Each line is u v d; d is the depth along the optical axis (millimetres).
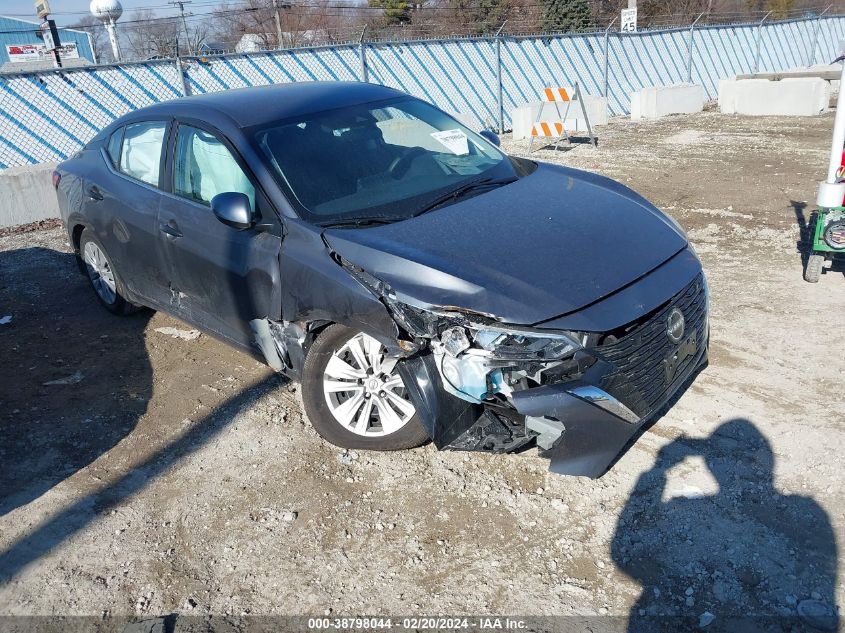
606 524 3088
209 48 17375
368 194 3771
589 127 12164
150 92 12273
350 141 4102
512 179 4105
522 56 16031
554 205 3693
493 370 2971
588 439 2938
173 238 4344
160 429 4113
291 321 3619
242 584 2963
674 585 2748
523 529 3109
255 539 3199
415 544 3088
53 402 4496
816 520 2979
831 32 24141
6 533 3357
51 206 9531
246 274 3803
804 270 5594
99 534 3307
